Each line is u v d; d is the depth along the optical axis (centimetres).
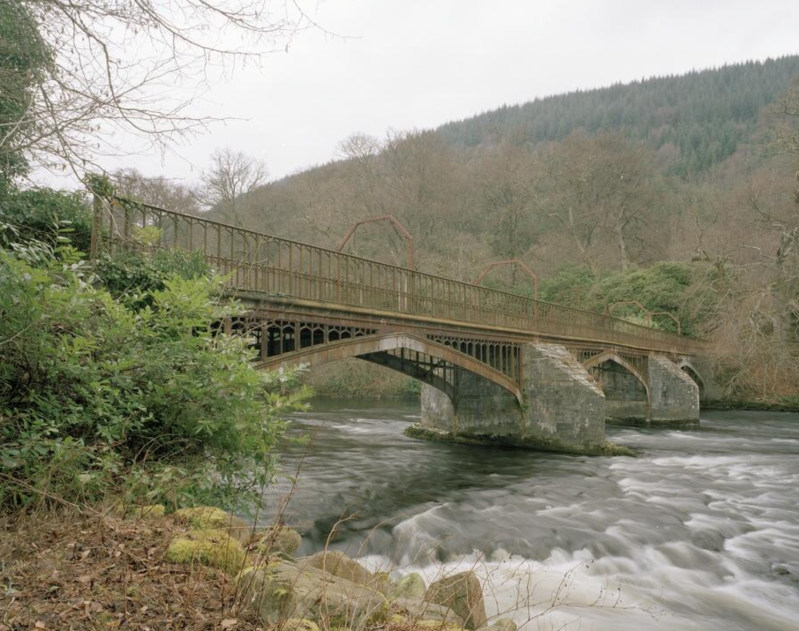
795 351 4038
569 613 785
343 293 1505
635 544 1109
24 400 555
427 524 1190
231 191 3916
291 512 1188
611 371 3812
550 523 1230
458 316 2034
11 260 488
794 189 4119
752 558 1052
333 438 2517
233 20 545
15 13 559
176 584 374
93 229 855
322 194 4916
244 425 631
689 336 4900
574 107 11512
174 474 591
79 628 306
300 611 347
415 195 4797
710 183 7575
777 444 2664
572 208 6438
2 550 391
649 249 6381
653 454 2300
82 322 575
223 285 1023
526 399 2428
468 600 492
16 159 657
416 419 3228
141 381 638
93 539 432
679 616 802
